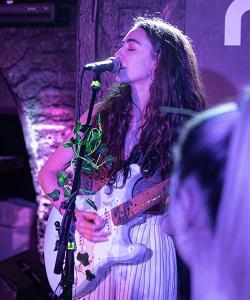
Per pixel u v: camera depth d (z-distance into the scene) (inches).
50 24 154.3
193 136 22.6
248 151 20.7
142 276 74.8
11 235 173.0
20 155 190.1
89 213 75.4
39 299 110.7
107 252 75.8
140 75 78.6
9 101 174.2
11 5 152.1
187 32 103.9
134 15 107.3
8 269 111.1
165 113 78.7
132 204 75.0
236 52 101.7
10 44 164.1
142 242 74.8
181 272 93.0
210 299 22.1
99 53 110.7
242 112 21.7
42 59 162.2
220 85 102.7
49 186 80.8
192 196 22.7
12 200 181.0
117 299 77.4
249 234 20.5
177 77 80.4
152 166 75.9
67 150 81.5
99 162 78.2
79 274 78.6
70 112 162.2
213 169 21.8
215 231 21.9
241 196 20.6
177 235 24.0
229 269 21.1
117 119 80.4
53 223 83.4
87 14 110.0
